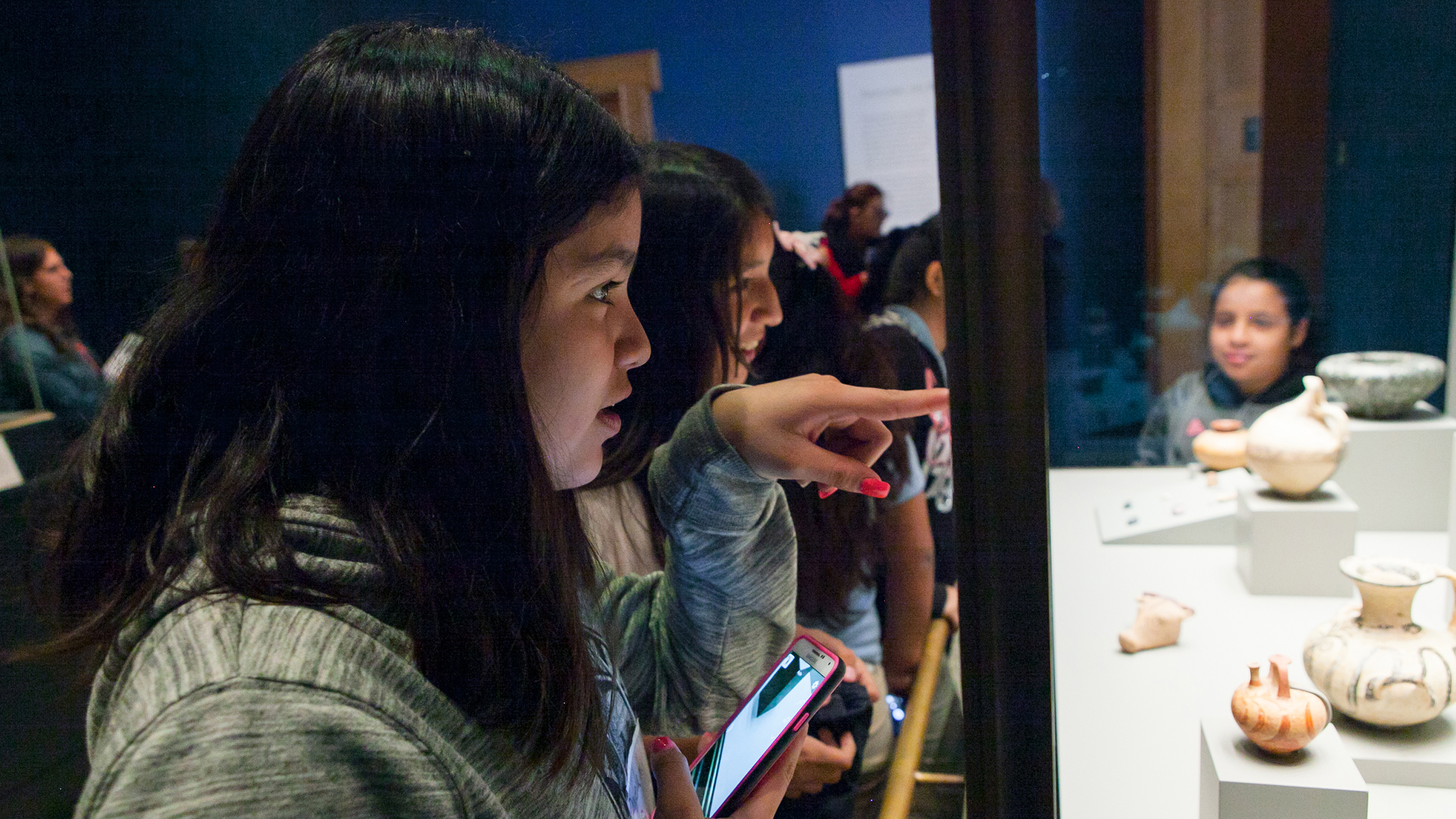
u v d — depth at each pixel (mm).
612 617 848
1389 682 984
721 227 918
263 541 387
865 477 691
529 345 478
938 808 1142
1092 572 1580
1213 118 1943
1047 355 516
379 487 417
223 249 434
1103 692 1188
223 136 1304
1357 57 1864
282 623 368
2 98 1372
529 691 437
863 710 1069
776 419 701
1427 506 1610
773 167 1689
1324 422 1438
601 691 614
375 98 417
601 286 510
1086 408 2094
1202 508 1683
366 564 404
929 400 668
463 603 417
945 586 1254
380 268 411
